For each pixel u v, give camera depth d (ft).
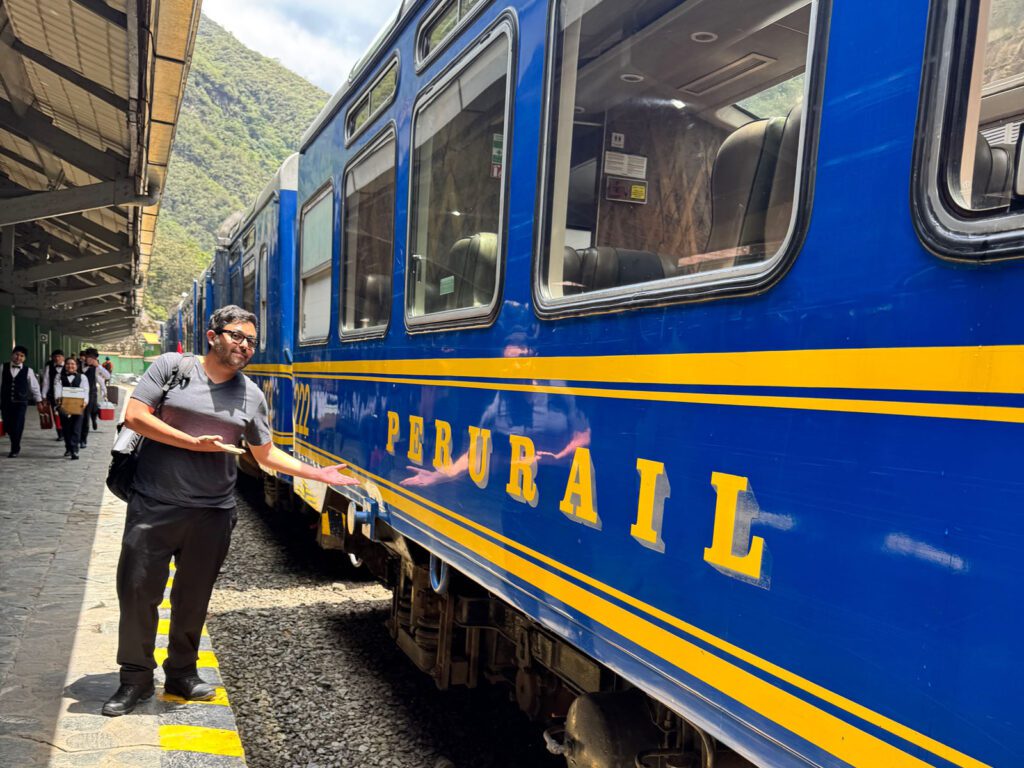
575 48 7.88
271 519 29.81
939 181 4.12
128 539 11.00
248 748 12.03
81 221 68.08
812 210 4.88
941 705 3.85
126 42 25.20
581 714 7.64
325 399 17.19
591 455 6.95
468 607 12.00
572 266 8.09
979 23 4.11
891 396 4.24
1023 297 3.65
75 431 41.83
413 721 13.01
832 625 4.46
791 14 7.37
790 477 4.83
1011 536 3.59
